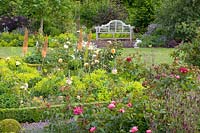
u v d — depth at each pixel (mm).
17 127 6637
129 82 8594
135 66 9180
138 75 9062
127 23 24672
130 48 19141
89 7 25172
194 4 20297
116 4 26547
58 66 10414
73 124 5742
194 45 10336
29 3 20875
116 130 5441
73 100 7477
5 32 20109
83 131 5512
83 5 25312
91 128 5262
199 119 5199
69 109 6023
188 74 6758
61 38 15469
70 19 21719
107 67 10078
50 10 20609
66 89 8141
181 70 6727
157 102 5551
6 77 8539
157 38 20484
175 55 10562
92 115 5531
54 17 21312
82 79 8953
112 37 22984
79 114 5551
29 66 10781
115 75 9031
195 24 19922
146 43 19953
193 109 5266
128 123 5441
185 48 10398
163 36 20594
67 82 8414
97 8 25250
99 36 23062
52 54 10977
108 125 5422
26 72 9852
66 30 21391
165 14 20828
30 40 18094
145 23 24469
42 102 7887
